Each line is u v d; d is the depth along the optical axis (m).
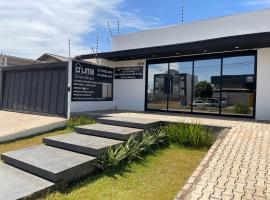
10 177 4.83
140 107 12.88
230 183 4.04
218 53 10.63
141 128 7.76
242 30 10.14
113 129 7.46
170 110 11.93
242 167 4.66
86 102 11.91
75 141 6.47
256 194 3.67
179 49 10.05
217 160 5.03
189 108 11.34
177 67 11.77
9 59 17.95
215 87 10.70
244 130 7.07
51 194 4.36
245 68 9.99
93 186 4.75
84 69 11.72
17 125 9.67
